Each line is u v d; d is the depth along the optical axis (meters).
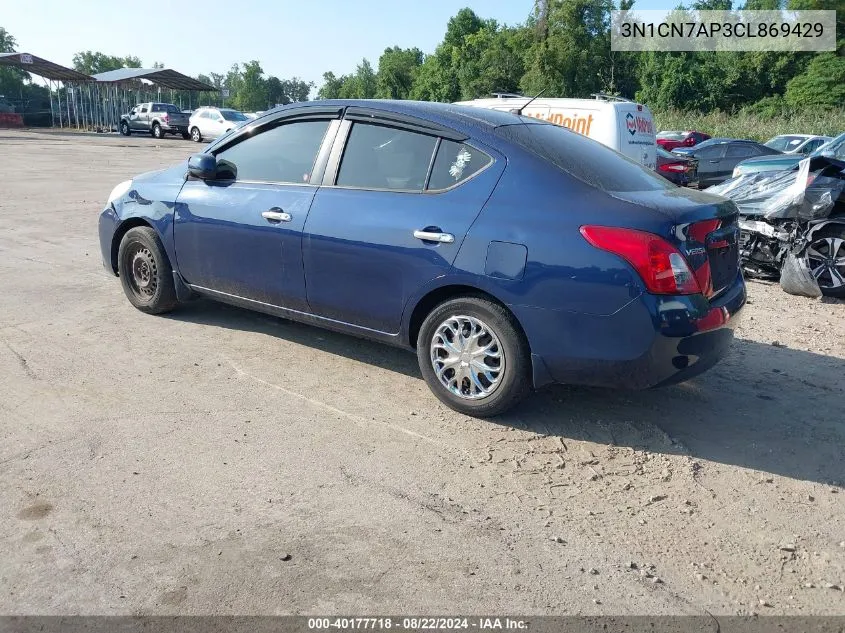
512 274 3.71
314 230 4.44
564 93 57.97
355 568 2.77
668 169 15.96
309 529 3.00
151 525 2.99
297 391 4.41
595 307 3.56
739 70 53.88
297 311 4.75
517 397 3.93
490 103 12.12
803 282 7.12
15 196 13.09
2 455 3.51
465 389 4.09
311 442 3.77
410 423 4.03
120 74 49.06
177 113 38.41
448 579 2.72
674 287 3.50
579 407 4.30
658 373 3.59
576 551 2.93
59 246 8.55
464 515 3.15
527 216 3.75
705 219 3.70
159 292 5.58
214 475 3.40
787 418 4.24
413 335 4.30
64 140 34.47
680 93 53.97
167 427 3.87
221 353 5.00
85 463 3.46
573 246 3.59
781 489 3.45
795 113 42.91
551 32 57.78
